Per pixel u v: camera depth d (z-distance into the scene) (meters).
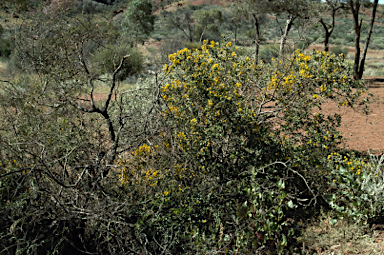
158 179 3.29
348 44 38.38
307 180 3.87
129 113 3.79
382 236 3.28
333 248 3.18
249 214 3.13
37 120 3.46
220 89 3.60
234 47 4.37
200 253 2.92
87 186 3.12
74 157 3.37
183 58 3.90
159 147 3.35
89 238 3.20
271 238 3.07
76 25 3.96
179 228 3.14
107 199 2.91
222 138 3.74
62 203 2.75
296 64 4.24
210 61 3.96
